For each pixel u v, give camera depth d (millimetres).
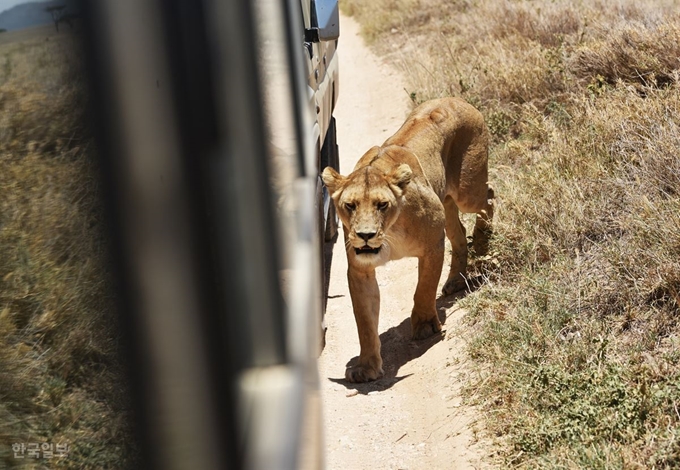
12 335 1478
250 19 1830
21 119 1432
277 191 2100
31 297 1458
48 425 1429
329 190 5270
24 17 1377
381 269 7281
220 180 1413
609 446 3660
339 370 5566
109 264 1044
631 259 4945
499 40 11117
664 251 4867
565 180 6301
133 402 1038
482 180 6246
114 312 1085
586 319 4824
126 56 981
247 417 1376
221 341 1119
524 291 5332
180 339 1023
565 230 5711
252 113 1728
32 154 1413
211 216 1239
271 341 1595
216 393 1086
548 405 4207
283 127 2418
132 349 1007
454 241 6324
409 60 13211
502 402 4461
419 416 4777
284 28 2463
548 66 9000
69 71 1171
